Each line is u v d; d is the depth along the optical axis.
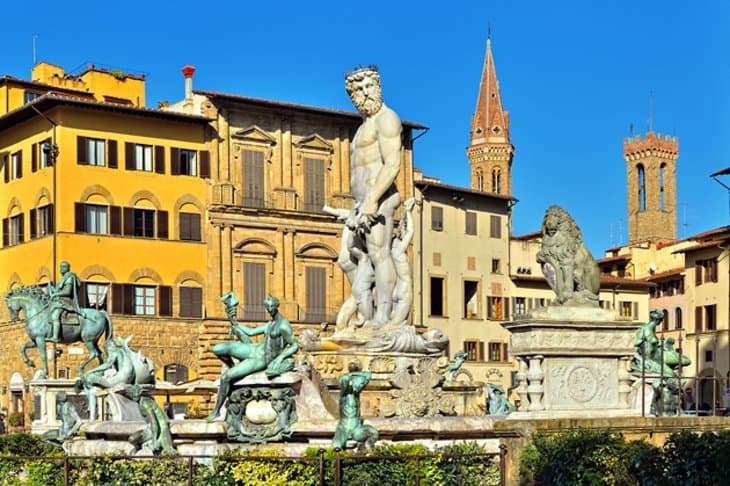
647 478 16.16
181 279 78.88
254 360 20.12
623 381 20.72
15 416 69.19
